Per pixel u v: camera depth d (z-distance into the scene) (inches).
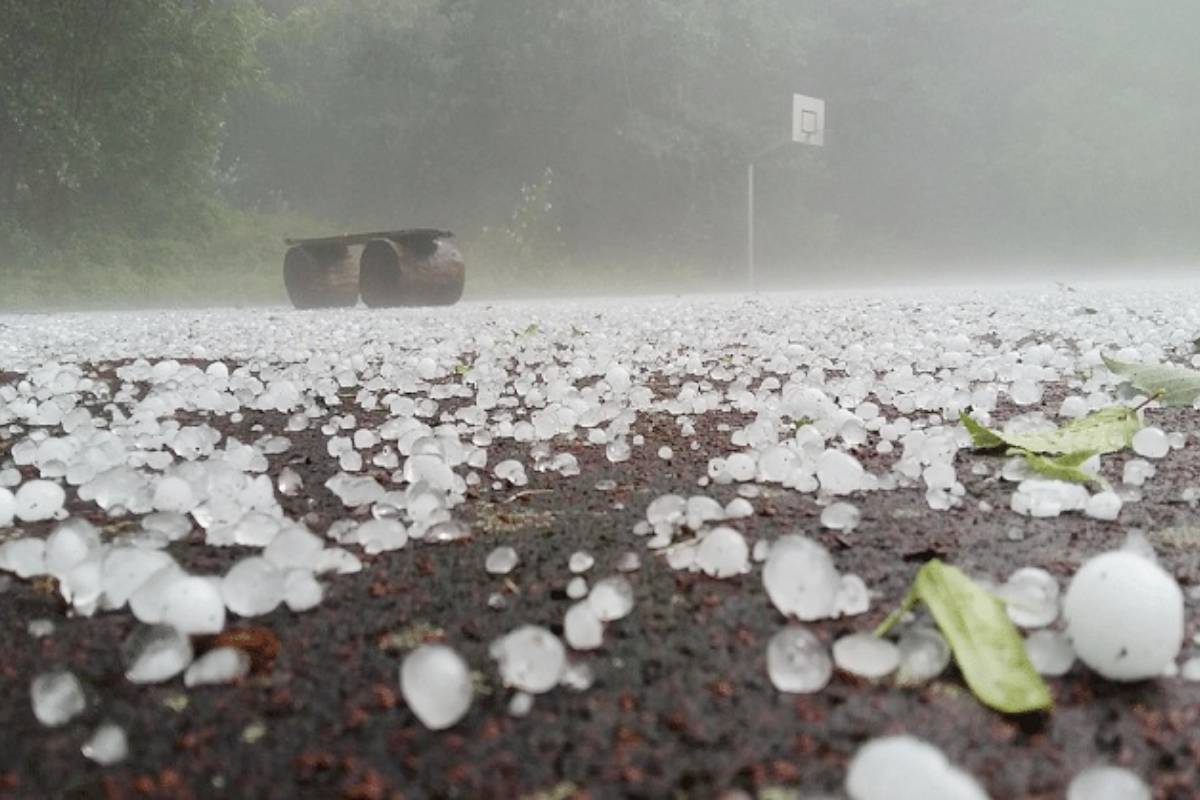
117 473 52.3
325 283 358.3
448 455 60.9
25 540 39.3
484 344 153.0
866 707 25.5
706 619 32.2
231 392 99.5
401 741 24.4
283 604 34.7
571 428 75.7
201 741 24.8
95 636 32.3
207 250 634.8
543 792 21.9
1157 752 23.0
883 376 105.4
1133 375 80.7
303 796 22.0
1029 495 46.5
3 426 83.1
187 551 42.3
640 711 25.6
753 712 25.4
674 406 83.4
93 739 24.2
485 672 28.5
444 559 40.5
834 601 31.5
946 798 17.9
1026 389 82.4
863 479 51.8
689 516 43.7
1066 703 25.8
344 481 51.5
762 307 257.9
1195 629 30.7
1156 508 46.8
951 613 27.5
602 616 32.3
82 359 140.6
